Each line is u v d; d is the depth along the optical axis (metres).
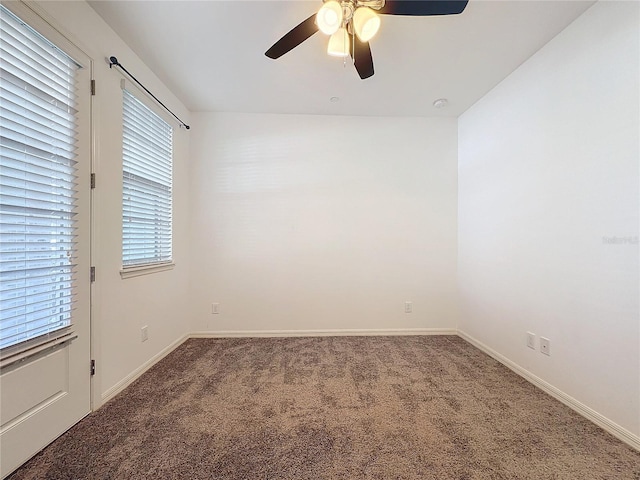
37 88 1.35
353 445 1.47
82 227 1.64
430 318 3.28
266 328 3.21
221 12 1.77
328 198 3.27
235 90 2.72
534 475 1.29
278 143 3.24
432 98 2.87
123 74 2.00
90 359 1.71
